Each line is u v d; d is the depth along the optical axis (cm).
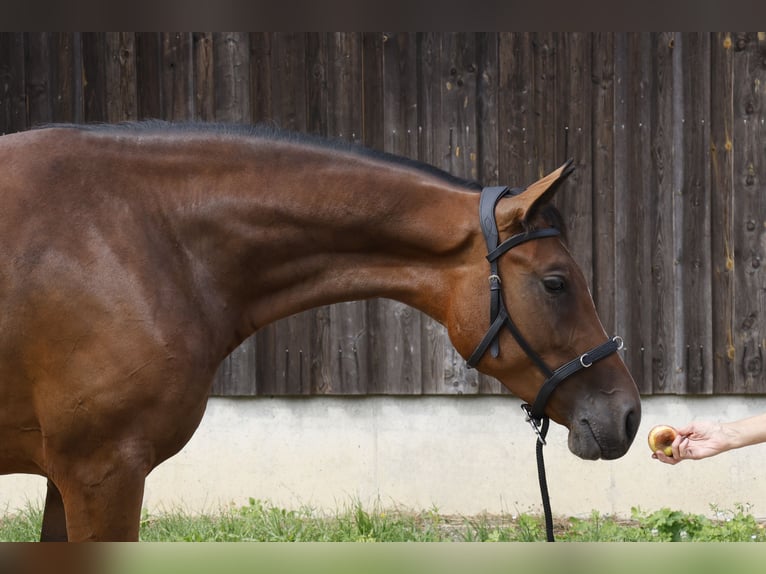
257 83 653
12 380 277
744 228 650
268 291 313
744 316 650
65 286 271
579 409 303
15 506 650
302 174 308
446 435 655
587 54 646
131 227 284
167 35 653
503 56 646
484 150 648
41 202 276
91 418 272
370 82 650
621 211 648
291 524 570
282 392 655
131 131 299
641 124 647
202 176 300
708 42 646
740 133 649
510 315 302
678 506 650
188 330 286
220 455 656
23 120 657
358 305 653
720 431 274
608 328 648
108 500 277
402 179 311
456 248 306
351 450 656
